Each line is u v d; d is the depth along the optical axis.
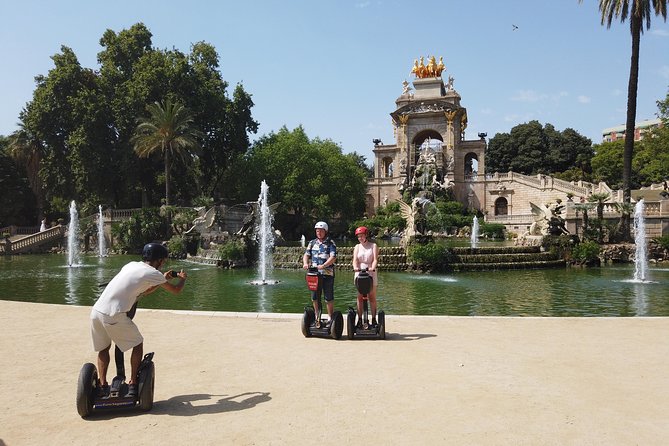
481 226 67.38
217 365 8.40
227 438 5.46
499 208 87.62
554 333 10.76
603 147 94.75
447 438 5.43
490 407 6.37
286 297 21.44
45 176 58.03
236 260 34.66
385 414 6.14
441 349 9.38
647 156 65.94
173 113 51.94
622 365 8.28
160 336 10.60
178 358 8.86
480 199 87.88
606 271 30.23
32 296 21.94
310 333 10.40
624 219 37.47
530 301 19.73
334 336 10.20
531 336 10.46
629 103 37.22
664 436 5.47
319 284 10.37
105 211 55.44
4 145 70.69
